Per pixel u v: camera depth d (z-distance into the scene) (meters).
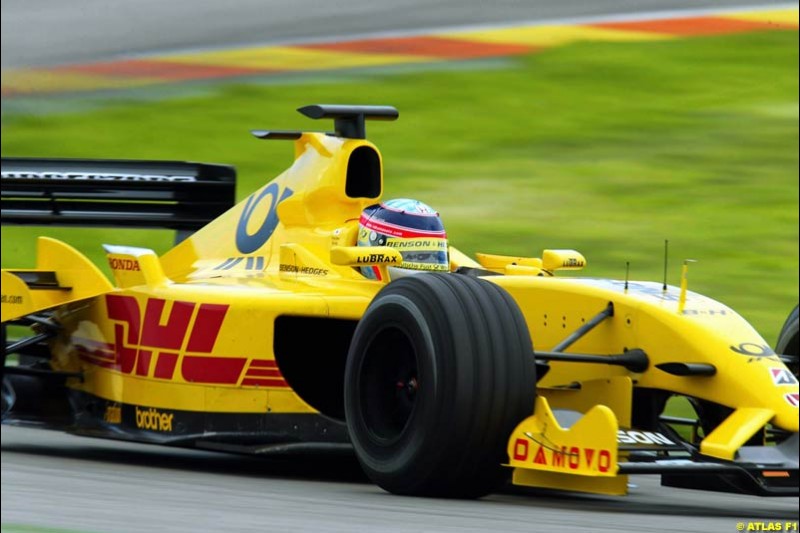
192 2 83.62
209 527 15.96
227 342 23.00
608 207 52.59
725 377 18.80
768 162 57.09
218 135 62.94
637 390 20.05
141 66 73.12
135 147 62.19
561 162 58.00
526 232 49.75
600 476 17.45
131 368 24.59
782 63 68.12
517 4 80.31
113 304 25.14
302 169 25.41
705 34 73.06
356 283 22.94
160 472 22.88
